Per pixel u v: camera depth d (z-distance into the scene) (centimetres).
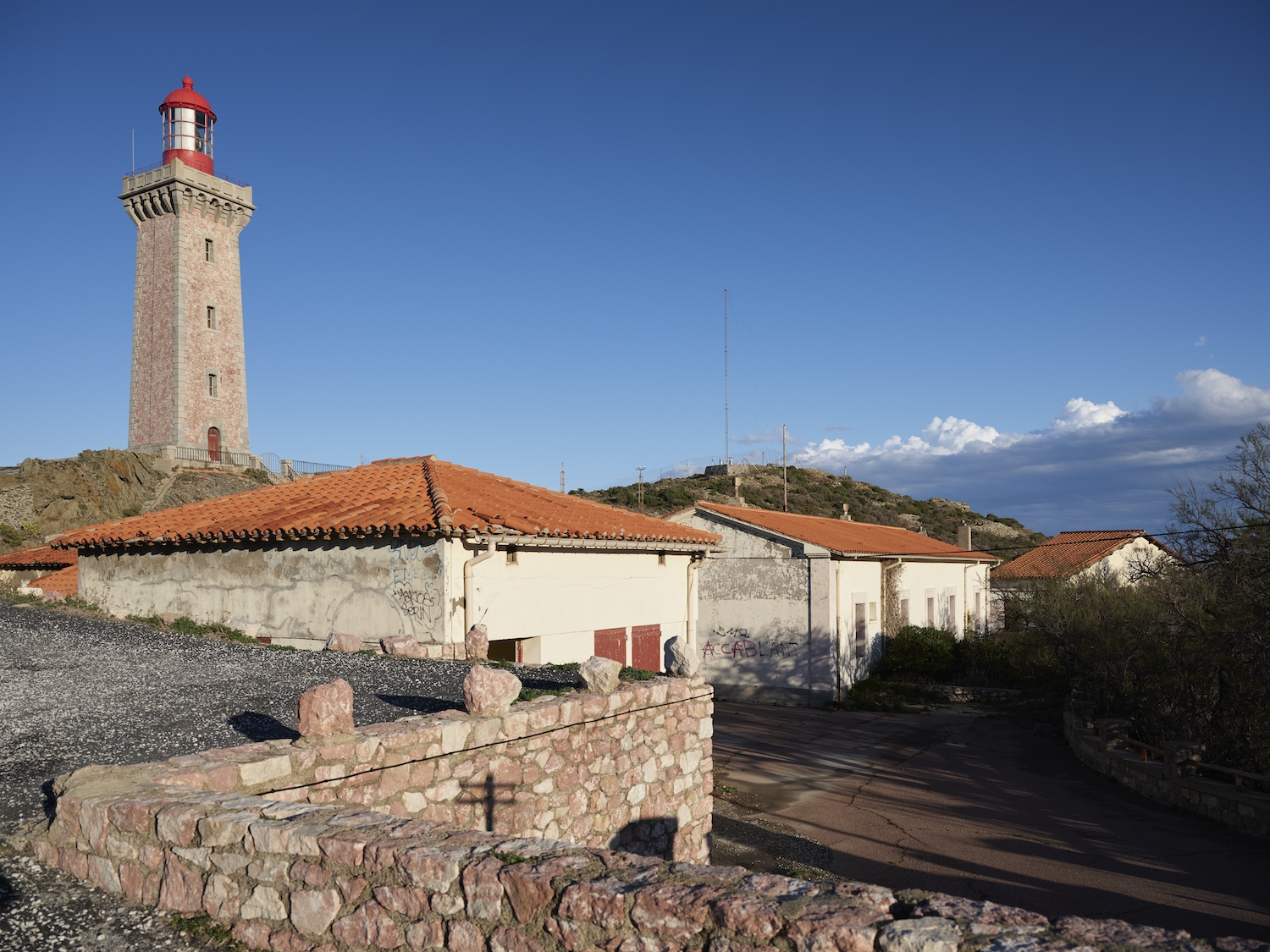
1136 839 1066
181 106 4891
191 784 449
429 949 338
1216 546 1362
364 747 526
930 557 2791
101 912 391
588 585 1362
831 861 981
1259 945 256
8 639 1148
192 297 4684
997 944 256
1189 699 1424
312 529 1193
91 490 4028
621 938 303
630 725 786
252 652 1065
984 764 1531
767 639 2314
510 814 632
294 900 368
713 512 2414
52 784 479
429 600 1111
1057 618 1977
